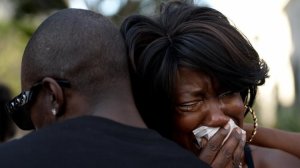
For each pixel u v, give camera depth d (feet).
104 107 5.67
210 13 6.98
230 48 6.63
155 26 6.86
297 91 39.40
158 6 7.66
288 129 31.45
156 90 6.72
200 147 6.90
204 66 6.58
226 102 6.84
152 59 6.68
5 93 12.30
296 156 8.25
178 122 6.85
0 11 34.94
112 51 5.81
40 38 5.85
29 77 5.90
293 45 38.34
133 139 5.44
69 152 5.19
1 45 40.91
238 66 6.67
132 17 6.96
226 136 6.70
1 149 5.24
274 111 36.52
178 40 6.67
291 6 37.22
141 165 5.24
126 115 5.68
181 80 6.68
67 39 5.76
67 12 5.96
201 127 6.81
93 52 5.74
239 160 6.73
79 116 5.53
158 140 5.52
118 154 5.25
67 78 5.73
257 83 7.04
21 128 6.34
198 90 6.68
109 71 5.77
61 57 5.74
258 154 7.91
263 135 8.23
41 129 5.43
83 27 5.81
